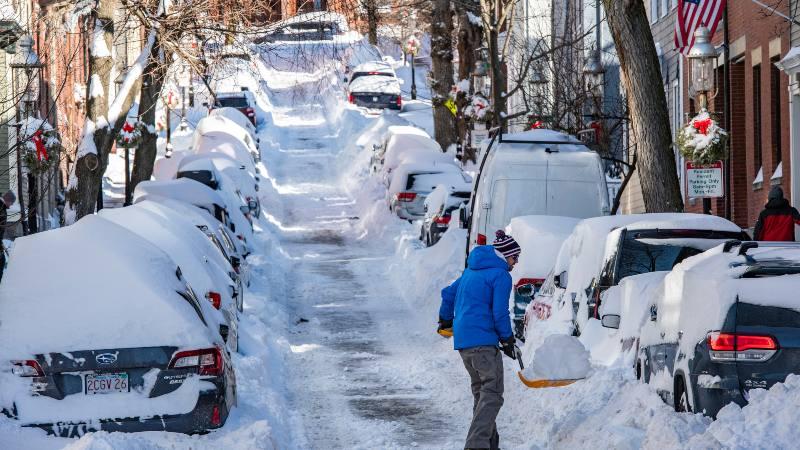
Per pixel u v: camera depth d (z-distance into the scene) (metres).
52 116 56.56
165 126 93.50
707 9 37.62
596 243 25.22
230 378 19.05
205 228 36.66
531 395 22.55
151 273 18.02
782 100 41.34
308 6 48.72
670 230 23.45
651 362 17.88
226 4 44.19
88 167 41.28
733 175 49.50
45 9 43.38
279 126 130.00
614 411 17.55
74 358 16.83
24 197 50.72
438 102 91.81
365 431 22.56
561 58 66.06
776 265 15.37
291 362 31.44
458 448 20.61
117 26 43.91
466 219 45.00
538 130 38.06
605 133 60.50
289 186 93.25
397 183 68.69
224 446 16.83
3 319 17.14
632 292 20.61
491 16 65.44
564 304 26.02
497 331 18.84
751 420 13.40
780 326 14.78
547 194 36.44
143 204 32.03
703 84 33.00
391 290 47.94
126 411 16.83
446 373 28.62
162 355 17.11
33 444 16.30
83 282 17.59
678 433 14.06
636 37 35.44
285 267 55.25
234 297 29.23
